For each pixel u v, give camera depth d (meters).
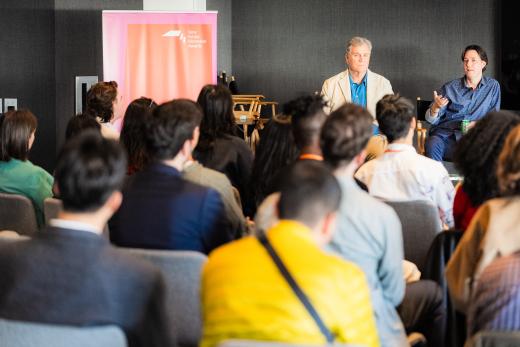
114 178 2.35
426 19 10.82
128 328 2.32
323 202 2.24
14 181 4.72
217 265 2.22
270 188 3.36
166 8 9.25
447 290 3.57
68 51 8.84
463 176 3.41
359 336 2.17
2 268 2.35
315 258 2.17
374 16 10.91
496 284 2.30
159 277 2.40
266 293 2.13
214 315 2.18
